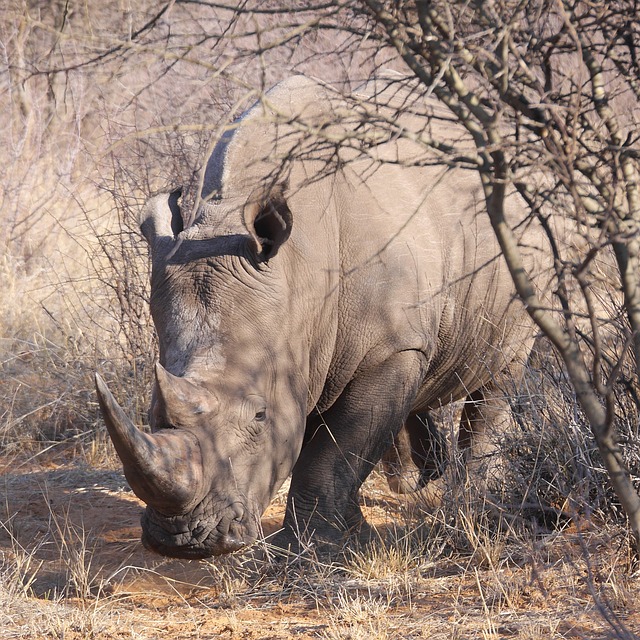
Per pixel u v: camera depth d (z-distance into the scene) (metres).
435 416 20.95
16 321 28.89
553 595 13.40
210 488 12.84
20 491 20.72
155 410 12.96
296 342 14.47
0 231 33.50
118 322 24.52
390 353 15.80
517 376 19.02
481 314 17.70
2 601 13.98
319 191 15.21
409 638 12.30
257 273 13.98
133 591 15.30
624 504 11.06
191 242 14.23
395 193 16.17
